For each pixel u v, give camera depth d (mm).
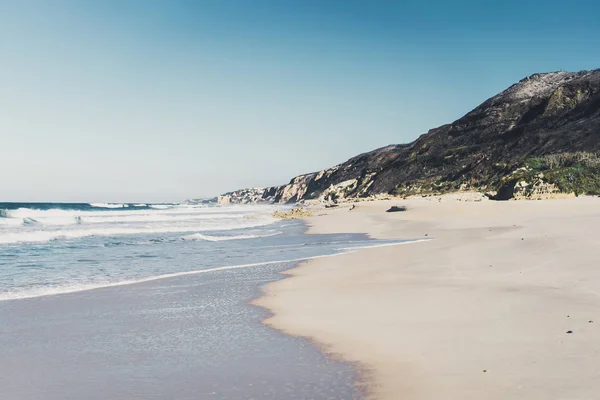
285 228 41344
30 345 7973
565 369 5672
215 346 7672
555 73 140625
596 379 5312
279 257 20344
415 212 46219
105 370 6680
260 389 5793
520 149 94688
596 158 58938
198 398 5594
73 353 7504
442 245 20641
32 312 10477
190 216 70062
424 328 7930
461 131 132125
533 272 12430
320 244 25859
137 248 24891
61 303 11414
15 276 15828
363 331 8039
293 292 12156
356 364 6488
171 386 6004
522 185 55062
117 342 8062
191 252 22906
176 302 11383
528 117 114250
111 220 57031
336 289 12172
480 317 8352
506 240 19875
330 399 5383
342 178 194500
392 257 17938
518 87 138000
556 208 37406
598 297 9234
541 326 7516
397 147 192500
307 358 6867
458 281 12125
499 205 43031
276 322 9086
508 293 10133
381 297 10727
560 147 83625
